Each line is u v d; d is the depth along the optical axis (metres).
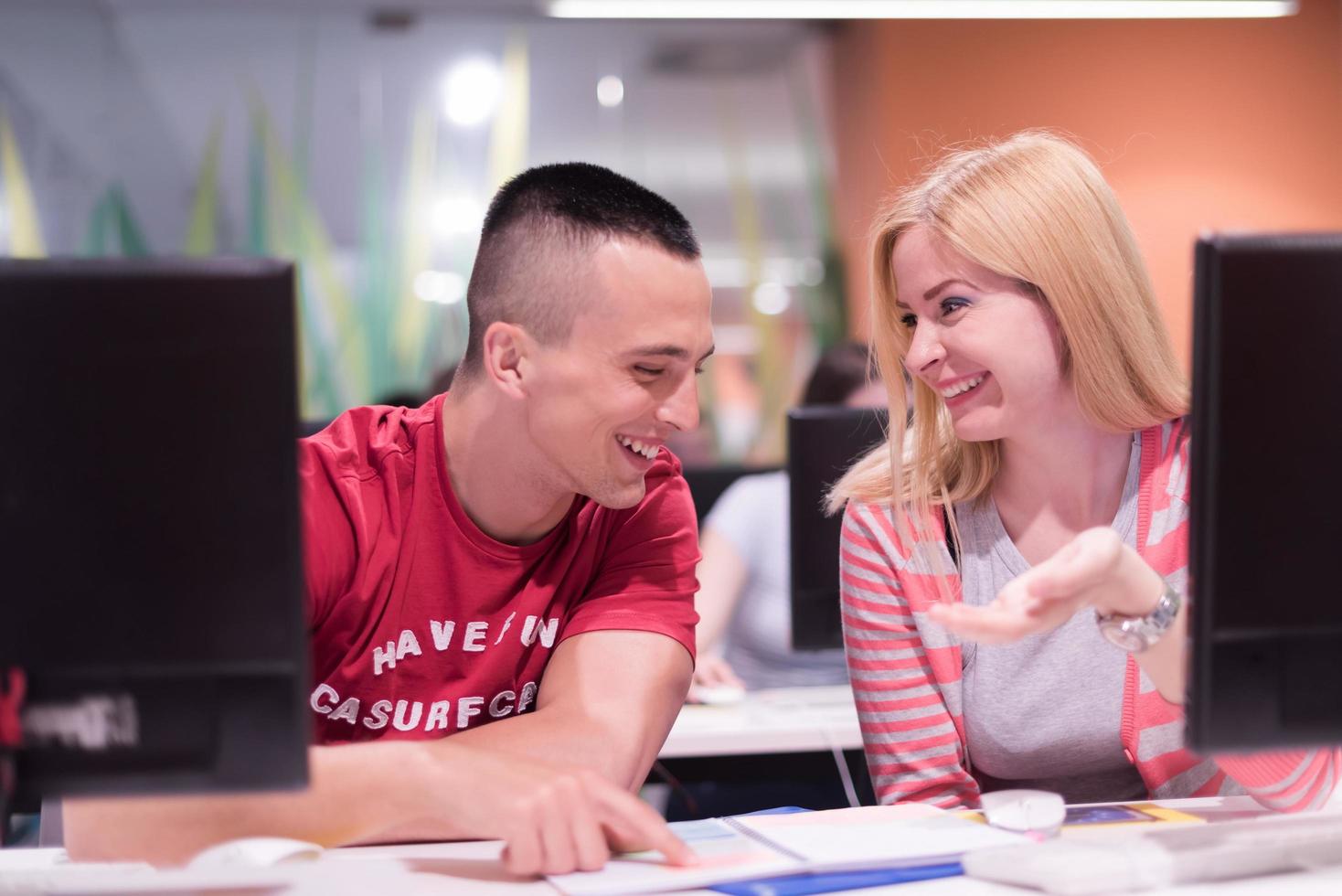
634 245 1.21
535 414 1.25
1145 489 1.40
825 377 2.57
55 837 1.54
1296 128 4.79
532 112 4.95
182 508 0.85
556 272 1.21
